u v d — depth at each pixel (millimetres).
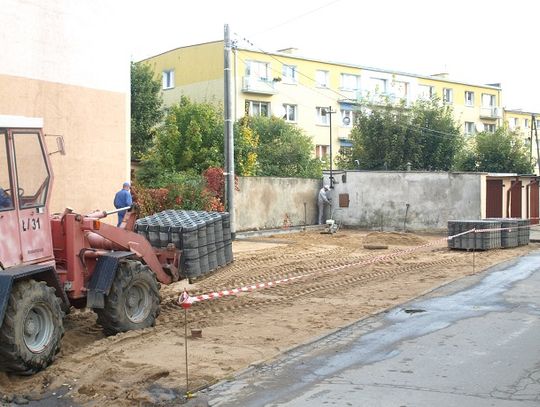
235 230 25188
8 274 6949
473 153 44781
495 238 20859
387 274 15297
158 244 10609
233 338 8812
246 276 15000
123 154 19328
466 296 12141
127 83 19469
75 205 17750
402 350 8125
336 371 7234
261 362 7578
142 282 9172
